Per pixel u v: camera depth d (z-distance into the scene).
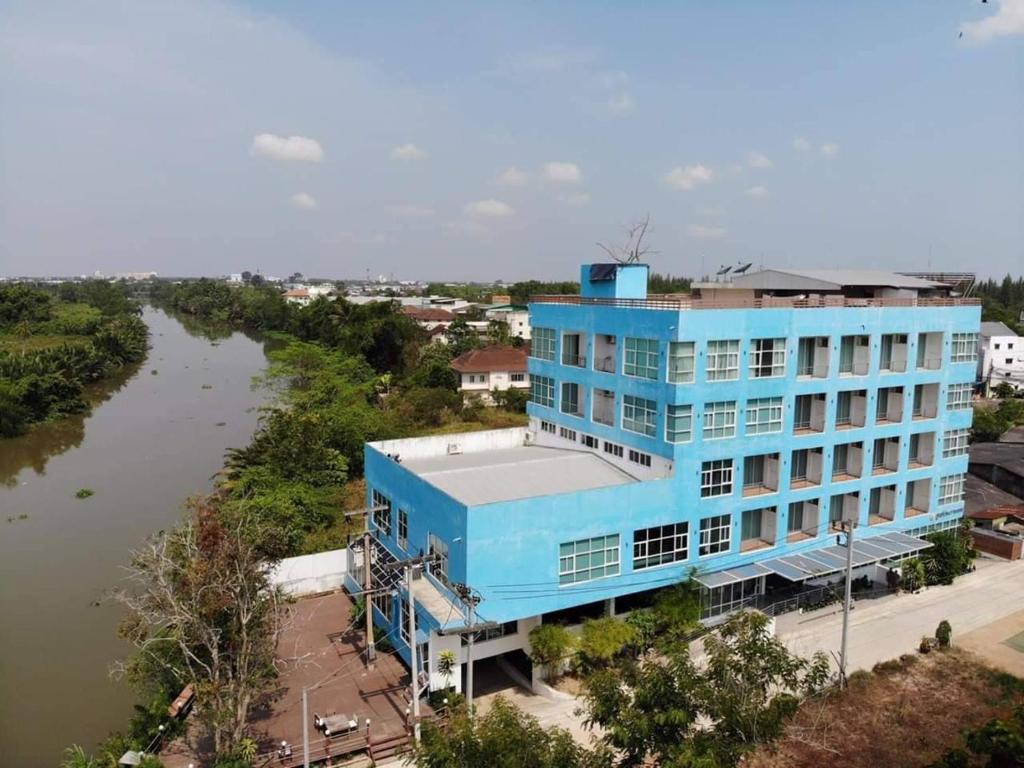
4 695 30.59
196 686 23.73
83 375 104.56
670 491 32.16
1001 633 34.06
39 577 42.53
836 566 34.47
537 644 29.12
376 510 34.84
